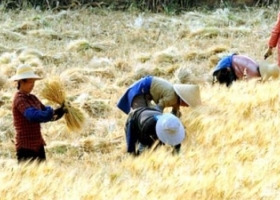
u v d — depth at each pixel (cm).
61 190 1875
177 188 1884
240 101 2892
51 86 2397
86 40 4500
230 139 2383
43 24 4994
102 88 3578
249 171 2031
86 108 3241
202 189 1873
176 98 2652
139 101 2677
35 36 4762
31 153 2372
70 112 2414
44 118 2309
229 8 5494
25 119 2350
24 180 1958
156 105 2638
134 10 5406
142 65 3875
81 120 2441
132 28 4941
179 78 3609
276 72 3238
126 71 4025
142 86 2677
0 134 2933
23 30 4891
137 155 2423
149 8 5525
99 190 1862
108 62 4041
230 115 2767
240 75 3269
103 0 5562
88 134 2964
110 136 2880
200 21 5106
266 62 3272
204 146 2388
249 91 3052
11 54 4184
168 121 2325
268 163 2109
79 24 5031
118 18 5209
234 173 1997
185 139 2461
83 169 2319
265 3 5606
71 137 2922
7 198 1817
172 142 2330
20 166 2141
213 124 2578
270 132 2450
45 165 2155
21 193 1844
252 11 5431
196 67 3994
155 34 4819
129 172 2094
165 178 1998
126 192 1847
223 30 4828
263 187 1894
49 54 4278
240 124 2553
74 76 3688
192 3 5625
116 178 2003
